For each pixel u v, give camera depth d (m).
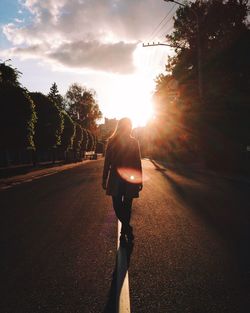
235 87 37.44
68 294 4.51
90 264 5.68
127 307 4.07
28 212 10.70
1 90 22.89
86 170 34.56
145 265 5.56
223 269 5.36
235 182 20.12
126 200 6.75
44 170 32.66
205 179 22.17
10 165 29.36
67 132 47.16
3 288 4.77
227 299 4.29
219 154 29.05
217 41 43.53
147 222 8.83
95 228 8.29
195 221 8.92
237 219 9.16
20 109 23.45
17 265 5.71
